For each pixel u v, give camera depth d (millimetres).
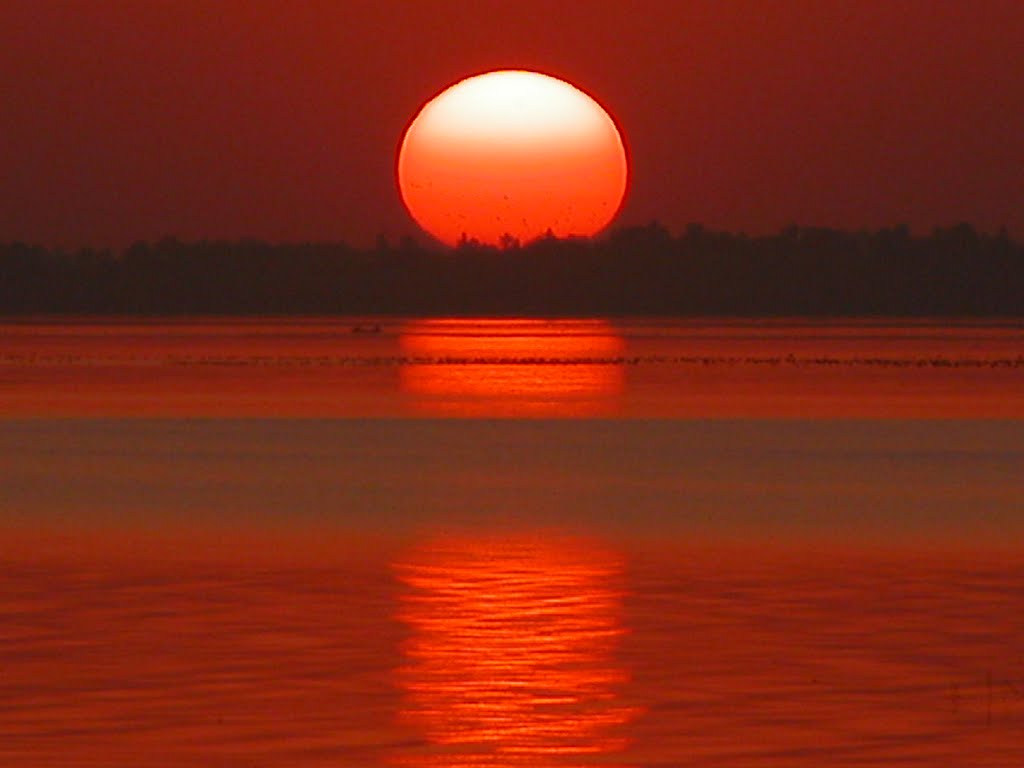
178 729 55719
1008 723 56469
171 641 68500
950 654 66188
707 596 79062
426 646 67625
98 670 63406
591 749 53812
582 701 59281
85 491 126812
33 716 57125
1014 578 84125
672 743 54406
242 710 57938
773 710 58062
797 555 92625
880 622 72500
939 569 87312
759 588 81312
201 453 158500
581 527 105375
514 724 56500
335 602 77438
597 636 69625
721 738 54906
